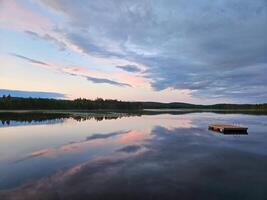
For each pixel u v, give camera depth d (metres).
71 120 41.19
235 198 8.22
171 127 30.42
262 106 148.75
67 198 8.04
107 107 133.50
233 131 25.06
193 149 16.09
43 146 16.88
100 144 17.84
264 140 20.00
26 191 8.59
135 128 28.91
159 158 13.55
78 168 11.41
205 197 8.25
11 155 14.02
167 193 8.55
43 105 107.06
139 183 9.46
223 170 11.34
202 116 60.25
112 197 8.16
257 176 10.47
